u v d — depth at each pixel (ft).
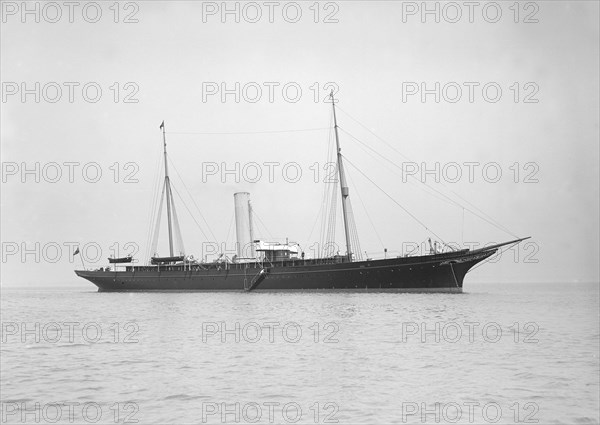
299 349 90.38
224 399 61.87
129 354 88.79
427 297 197.36
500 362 78.84
